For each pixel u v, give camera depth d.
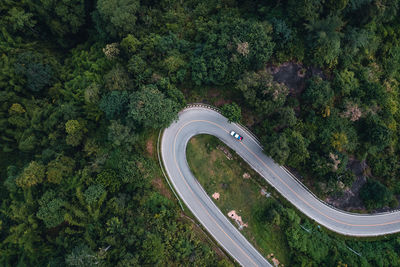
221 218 60.31
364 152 59.34
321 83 56.31
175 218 57.50
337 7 51.41
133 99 52.62
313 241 57.78
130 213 53.81
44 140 58.50
